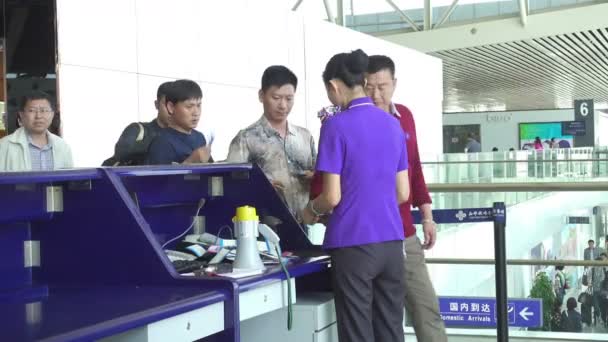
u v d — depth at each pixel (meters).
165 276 2.43
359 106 2.84
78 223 2.50
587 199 5.93
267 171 3.51
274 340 2.96
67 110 6.63
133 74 7.62
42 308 2.12
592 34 17.92
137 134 3.67
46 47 6.37
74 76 6.75
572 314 4.33
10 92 6.20
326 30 12.30
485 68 23.06
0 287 2.43
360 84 2.86
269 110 3.49
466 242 4.93
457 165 8.86
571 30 16.84
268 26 10.43
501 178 8.87
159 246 2.47
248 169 3.20
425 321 3.39
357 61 2.84
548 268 4.36
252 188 3.24
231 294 2.38
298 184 3.57
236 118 9.48
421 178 3.45
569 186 3.97
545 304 4.35
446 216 3.88
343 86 2.85
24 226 2.52
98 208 2.47
